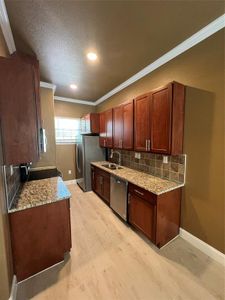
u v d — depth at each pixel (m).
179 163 2.08
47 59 2.20
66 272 1.58
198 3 1.31
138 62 2.31
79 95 4.09
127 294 1.36
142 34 1.70
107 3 1.30
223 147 1.62
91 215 2.76
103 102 4.29
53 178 2.34
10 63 1.25
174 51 2.00
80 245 1.98
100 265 1.67
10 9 1.33
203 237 1.85
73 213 2.83
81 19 1.47
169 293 1.36
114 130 3.15
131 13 1.40
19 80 1.28
